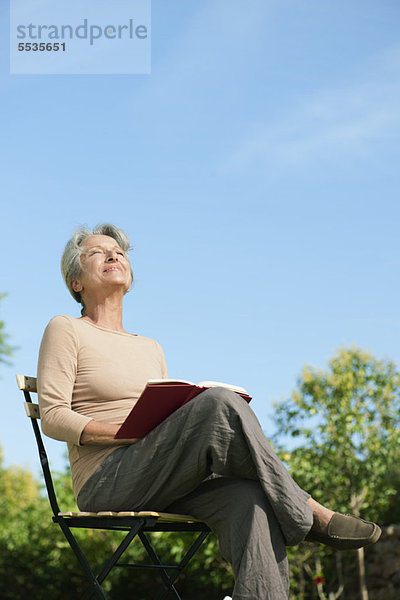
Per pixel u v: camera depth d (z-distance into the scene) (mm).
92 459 2627
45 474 2746
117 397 2801
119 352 2928
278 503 2268
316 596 7309
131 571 8625
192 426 2385
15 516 10523
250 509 2311
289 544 2297
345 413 6977
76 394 2797
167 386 2371
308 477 6801
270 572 2207
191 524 2840
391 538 7242
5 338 9320
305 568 7238
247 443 2340
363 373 7223
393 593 7035
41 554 9562
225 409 2357
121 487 2514
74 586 9414
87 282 3105
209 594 8180
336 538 2379
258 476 2303
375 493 7023
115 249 3184
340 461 6980
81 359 2834
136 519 2469
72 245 3188
